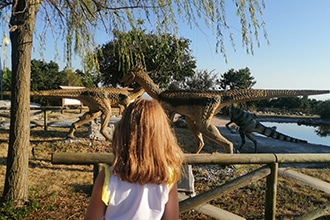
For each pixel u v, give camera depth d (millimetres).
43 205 4359
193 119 5988
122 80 6488
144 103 1529
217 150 9195
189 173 4801
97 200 1437
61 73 26172
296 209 4535
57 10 4836
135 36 5297
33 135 9648
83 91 7918
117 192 1421
